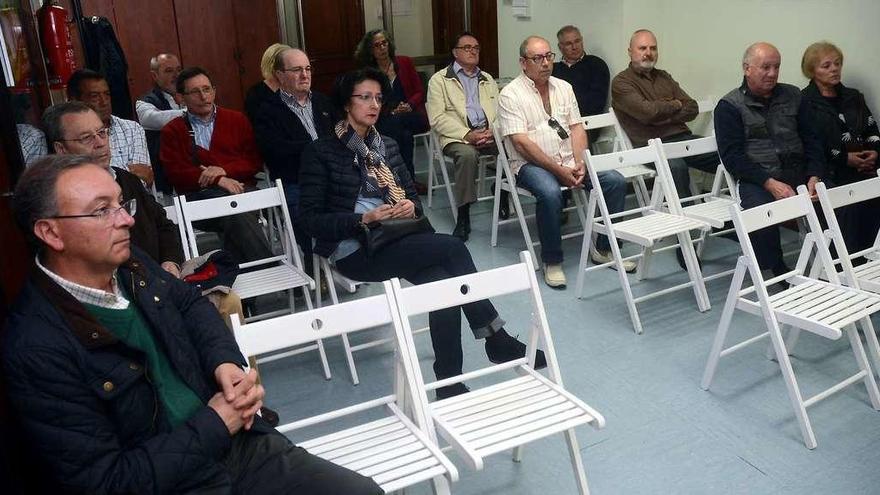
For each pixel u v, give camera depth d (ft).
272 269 9.69
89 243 4.48
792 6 12.73
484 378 8.89
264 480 4.81
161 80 14.87
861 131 11.82
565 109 12.72
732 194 11.60
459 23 22.95
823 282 8.45
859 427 7.64
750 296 10.80
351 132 8.91
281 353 9.83
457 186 13.94
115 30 19.49
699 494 6.70
